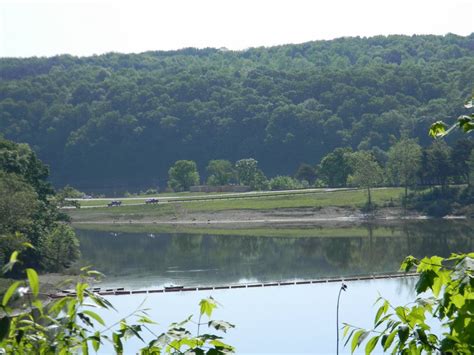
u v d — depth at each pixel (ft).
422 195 610.24
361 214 603.67
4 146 400.67
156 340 24.36
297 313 244.22
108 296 295.07
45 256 339.98
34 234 335.88
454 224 538.88
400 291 281.54
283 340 196.75
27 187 337.31
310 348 184.65
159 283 327.88
